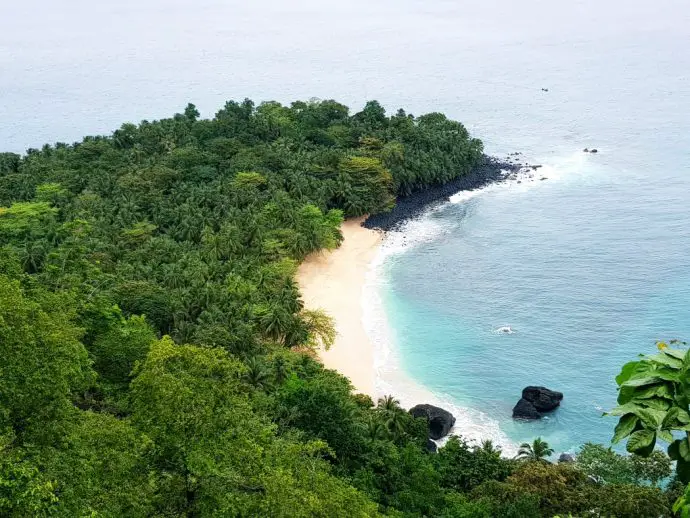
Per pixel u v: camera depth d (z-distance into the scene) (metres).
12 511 29.36
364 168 160.50
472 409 99.06
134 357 64.56
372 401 95.62
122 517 34.69
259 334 101.19
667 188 176.12
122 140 181.00
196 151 165.12
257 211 138.62
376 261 144.62
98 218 133.12
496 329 119.06
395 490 64.69
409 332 118.44
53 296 61.22
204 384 41.12
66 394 40.53
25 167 165.00
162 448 38.59
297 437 62.03
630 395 13.14
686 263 138.62
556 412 98.00
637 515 60.47
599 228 156.38
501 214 165.88
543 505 65.50
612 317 121.25
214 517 36.19
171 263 114.62
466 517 58.03
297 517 36.56
